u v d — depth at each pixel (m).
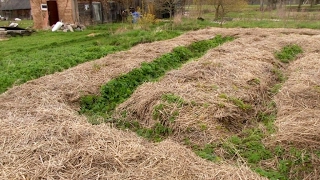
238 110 4.86
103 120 5.08
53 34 15.63
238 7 20.97
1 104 5.14
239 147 4.10
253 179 3.17
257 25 16.25
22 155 3.42
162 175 3.14
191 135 4.37
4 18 33.88
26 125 4.16
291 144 3.91
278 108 5.08
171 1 21.14
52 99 5.45
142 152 3.54
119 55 8.60
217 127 4.45
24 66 7.96
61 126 4.09
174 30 14.96
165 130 4.59
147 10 21.58
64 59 8.73
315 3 32.12
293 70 7.07
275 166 3.70
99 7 20.69
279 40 10.07
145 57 8.24
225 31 13.09
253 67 6.78
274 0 28.17
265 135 4.30
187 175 3.16
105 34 14.65
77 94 5.84
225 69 6.43
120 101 5.91
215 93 5.29
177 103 4.91
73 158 3.35
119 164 3.29
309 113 4.57
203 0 21.89
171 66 8.23
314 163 3.61
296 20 17.42
